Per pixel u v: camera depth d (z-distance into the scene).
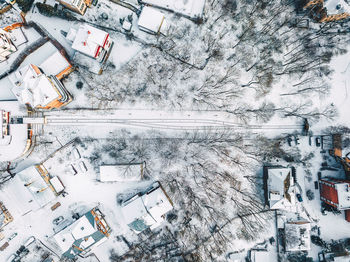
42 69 55.81
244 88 62.00
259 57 61.94
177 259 61.94
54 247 61.28
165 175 61.53
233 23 61.16
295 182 61.66
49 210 60.62
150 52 60.47
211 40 60.84
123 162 60.75
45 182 57.22
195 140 62.03
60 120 60.22
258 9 61.25
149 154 61.41
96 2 59.28
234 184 62.03
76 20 59.53
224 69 61.69
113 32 60.00
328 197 59.66
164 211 56.91
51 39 57.06
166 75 60.78
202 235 62.03
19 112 58.53
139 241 62.06
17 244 60.62
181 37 60.50
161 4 59.88
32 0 58.31
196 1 59.97
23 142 57.19
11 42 56.91
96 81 59.97
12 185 56.78
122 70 60.22
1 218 59.03
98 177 61.03
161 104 61.44
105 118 60.88
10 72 57.62
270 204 58.69
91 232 56.19
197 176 61.75
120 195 61.44
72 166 60.50
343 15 58.56
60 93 54.06
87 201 61.12
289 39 62.09
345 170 62.09
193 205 61.81
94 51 53.47
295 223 60.78
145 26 57.56
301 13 61.84
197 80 61.38
